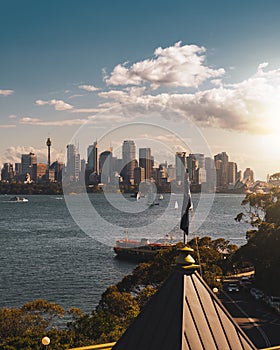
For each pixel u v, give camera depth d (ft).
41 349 87.51
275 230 151.53
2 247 311.68
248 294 157.99
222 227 369.91
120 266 210.18
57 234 374.43
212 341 20.02
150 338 20.36
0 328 98.99
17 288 196.65
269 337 116.88
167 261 132.98
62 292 188.24
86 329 95.20
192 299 20.89
